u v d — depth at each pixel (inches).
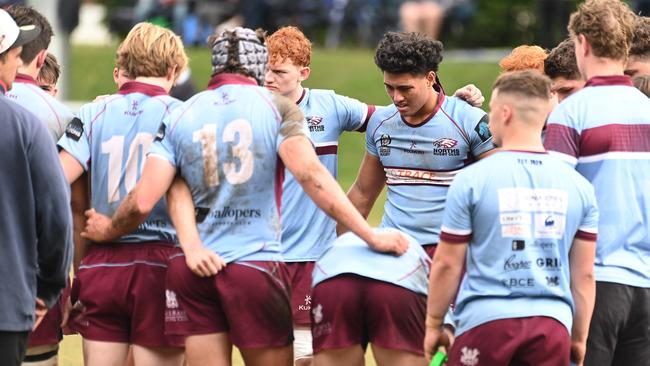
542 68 877.2
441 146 834.8
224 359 691.4
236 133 681.0
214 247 680.4
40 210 653.3
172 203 691.4
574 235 667.4
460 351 657.0
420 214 845.2
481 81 2736.2
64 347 1098.1
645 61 845.8
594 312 732.0
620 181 729.6
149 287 749.9
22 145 645.3
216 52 705.0
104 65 2915.8
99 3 3572.8
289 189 880.9
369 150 877.2
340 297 674.2
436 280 660.7
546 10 2728.8
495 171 655.1
